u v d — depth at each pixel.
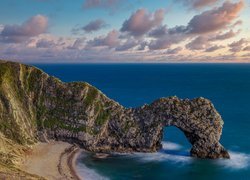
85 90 149.50
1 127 133.25
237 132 169.12
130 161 126.12
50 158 124.06
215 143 129.50
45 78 156.50
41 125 145.12
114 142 139.25
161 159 128.75
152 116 139.38
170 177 112.12
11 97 144.75
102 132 139.75
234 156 131.88
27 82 156.62
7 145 121.81
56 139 143.50
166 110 138.12
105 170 116.69
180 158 129.62
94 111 143.75
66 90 151.38
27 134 138.75
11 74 155.38
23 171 102.06
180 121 136.25
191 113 135.75
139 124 140.75
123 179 109.44
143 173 115.00
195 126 132.62
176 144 147.62
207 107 135.50
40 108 150.62
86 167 118.81
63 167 116.31
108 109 144.88
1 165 98.31
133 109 144.38
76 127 140.88
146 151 136.88
